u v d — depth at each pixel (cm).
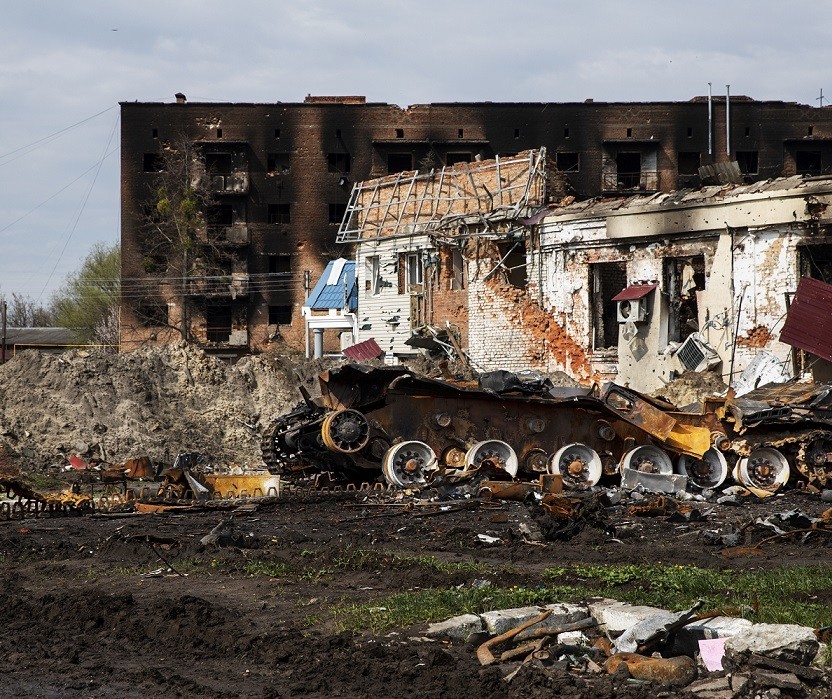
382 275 5019
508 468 2575
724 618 1016
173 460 3344
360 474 2647
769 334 3341
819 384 2750
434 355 4631
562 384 3747
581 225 3900
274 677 949
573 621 1057
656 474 2541
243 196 8344
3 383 3572
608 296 3978
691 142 8406
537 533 1739
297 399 3834
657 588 1241
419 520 2012
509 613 1065
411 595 1202
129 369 3700
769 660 912
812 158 8494
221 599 1252
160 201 8044
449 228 4547
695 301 3675
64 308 10375
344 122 8406
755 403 2634
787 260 3306
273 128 8369
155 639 1084
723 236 3462
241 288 8225
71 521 2062
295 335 8344
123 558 1565
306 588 1303
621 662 938
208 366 3834
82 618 1167
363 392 2638
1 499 2447
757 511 2200
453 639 1047
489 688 888
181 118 8331
